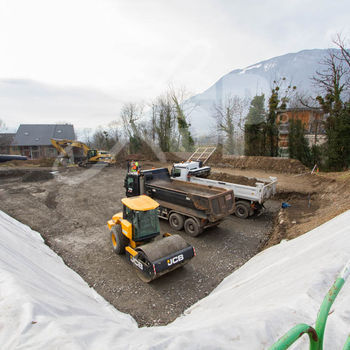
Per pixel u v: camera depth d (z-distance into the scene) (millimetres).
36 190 14656
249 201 9648
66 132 44312
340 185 10344
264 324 2035
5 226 6723
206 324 2539
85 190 14727
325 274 2781
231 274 5789
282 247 5664
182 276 5930
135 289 5426
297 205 10266
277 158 17109
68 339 2121
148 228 6285
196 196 7875
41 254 5965
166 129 25562
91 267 6289
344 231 3973
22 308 2521
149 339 2225
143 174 9633
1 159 23594
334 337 1801
